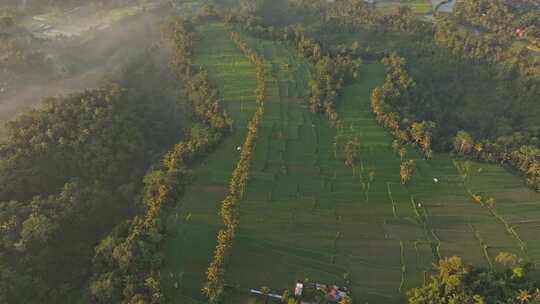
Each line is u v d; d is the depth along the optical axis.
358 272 95.75
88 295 89.38
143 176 118.69
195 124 133.75
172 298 87.69
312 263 96.81
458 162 128.38
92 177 114.62
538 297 84.56
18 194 107.12
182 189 110.06
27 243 93.88
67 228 101.69
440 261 94.81
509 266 95.56
